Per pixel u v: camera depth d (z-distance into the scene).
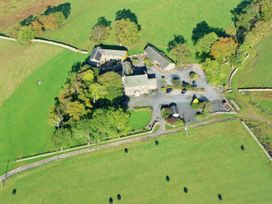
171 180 194.25
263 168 196.62
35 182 198.38
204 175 195.25
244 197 186.00
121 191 191.88
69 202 189.62
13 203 190.62
